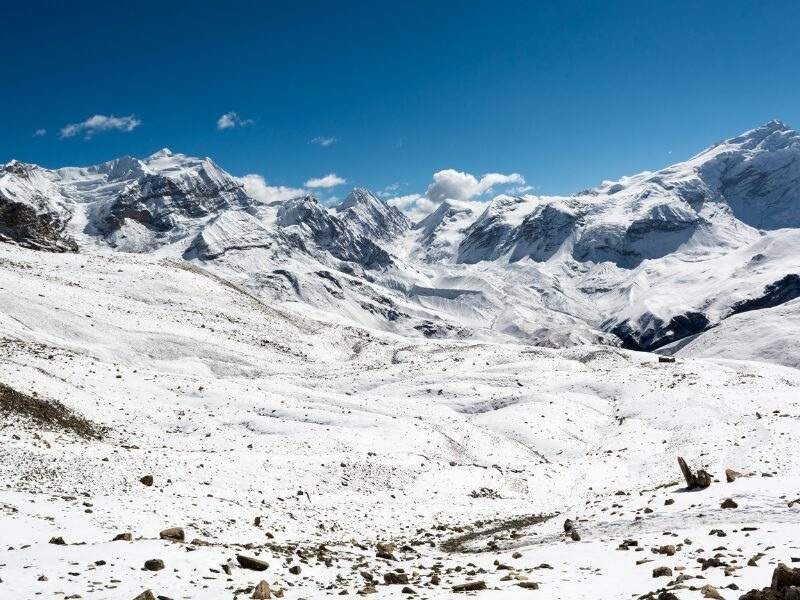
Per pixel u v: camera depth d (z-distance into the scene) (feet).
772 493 76.38
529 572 55.88
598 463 185.47
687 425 206.18
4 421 122.52
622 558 57.88
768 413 190.19
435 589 50.01
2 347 199.93
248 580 51.39
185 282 521.24
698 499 79.97
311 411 205.26
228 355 370.73
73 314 342.44
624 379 308.81
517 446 221.46
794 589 35.73
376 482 138.21
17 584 45.14
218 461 126.72
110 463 107.34
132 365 310.45
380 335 632.38
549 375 334.03
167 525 75.82
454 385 304.71
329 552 73.36
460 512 123.44
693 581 44.14
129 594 44.16
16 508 70.13
